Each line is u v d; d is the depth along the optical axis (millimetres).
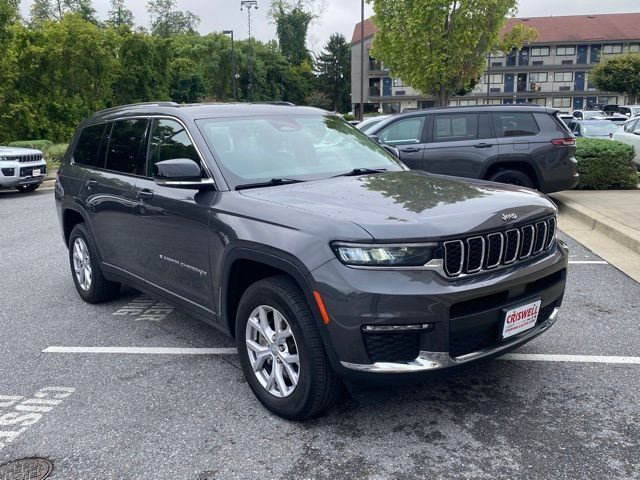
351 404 3570
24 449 3191
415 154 9484
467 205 3270
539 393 3646
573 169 9195
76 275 5770
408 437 3201
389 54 23828
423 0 21172
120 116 5086
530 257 3406
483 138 9273
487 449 3064
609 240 7559
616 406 3467
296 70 90062
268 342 3410
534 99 63062
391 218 3037
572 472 2848
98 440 3260
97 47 28156
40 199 13500
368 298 2857
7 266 7289
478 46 22203
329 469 2939
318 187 3730
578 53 61312
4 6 22219
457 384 3793
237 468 2973
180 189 4000
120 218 4691
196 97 64750
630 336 4508
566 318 4918
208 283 3807
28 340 4777
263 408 3566
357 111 64562
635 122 15305
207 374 4062
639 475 2811
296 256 3059
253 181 3834
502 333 3160
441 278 2949
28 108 24594
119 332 4902
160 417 3492
